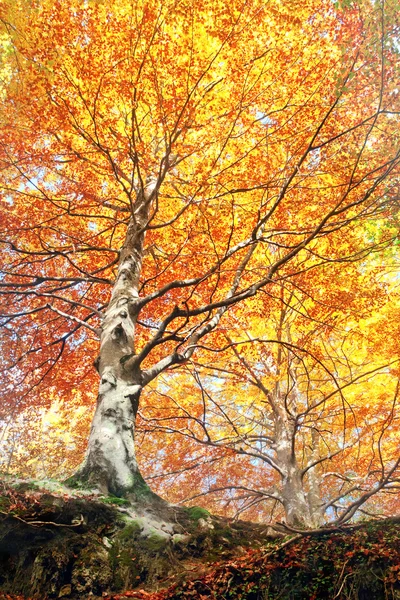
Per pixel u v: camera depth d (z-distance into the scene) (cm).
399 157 694
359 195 1052
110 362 682
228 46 948
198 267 1120
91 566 436
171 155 1072
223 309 784
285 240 1134
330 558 432
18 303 1237
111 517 494
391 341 1147
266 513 1789
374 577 402
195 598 411
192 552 480
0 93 904
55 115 905
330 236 1112
